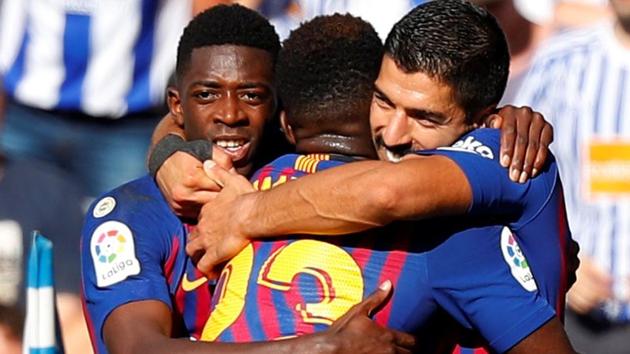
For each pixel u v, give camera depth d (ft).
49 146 72.95
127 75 73.46
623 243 66.54
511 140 39.37
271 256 39.11
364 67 40.24
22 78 73.26
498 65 39.50
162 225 41.78
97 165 73.31
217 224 40.06
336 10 71.26
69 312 68.64
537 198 39.37
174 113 44.09
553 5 69.62
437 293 38.63
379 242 38.70
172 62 73.92
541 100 68.59
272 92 42.22
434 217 38.09
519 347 38.60
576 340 66.28
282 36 72.59
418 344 39.14
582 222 67.21
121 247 40.93
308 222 38.45
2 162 70.85
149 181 42.80
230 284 39.52
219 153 41.37
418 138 39.37
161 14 73.61
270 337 38.47
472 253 38.58
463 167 38.14
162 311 40.24
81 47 73.10
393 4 69.97
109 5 73.05
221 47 42.04
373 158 40.40
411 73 38.81
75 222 70.79
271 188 39.81
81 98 73.10
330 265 38.60
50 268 43.42
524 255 39.63
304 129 40.70
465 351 39.78
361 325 37.78
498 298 38.52
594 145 67.41
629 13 67.62
